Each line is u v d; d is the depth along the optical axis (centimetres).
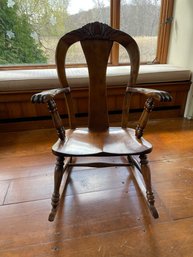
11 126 183
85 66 215
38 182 120
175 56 218
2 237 87
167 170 130
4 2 184
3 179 122
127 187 115
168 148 155
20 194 111
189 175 125
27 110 180
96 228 91
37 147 158
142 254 80
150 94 87
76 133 107
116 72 185
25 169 132
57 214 98
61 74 104
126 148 90
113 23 208
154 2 207
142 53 226
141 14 210
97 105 110
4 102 171
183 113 212
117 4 200
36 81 169
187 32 195
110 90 182
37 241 86
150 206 95
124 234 88
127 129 112
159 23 217
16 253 81
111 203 104
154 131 182
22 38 199
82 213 99
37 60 210
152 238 86
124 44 102
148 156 144
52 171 130
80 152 87
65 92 105
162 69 195
